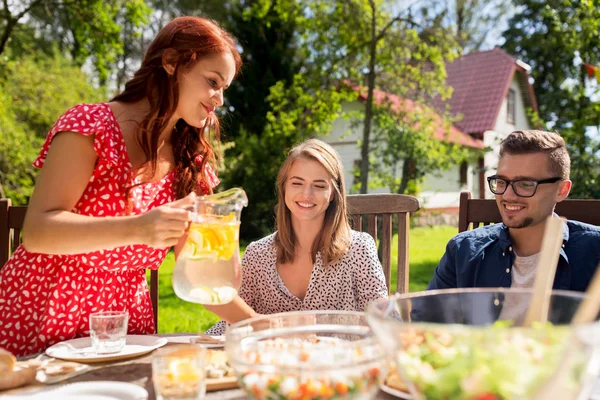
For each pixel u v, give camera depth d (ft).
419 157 35.94
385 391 3.13
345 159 47.16
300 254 6.67
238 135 46.73
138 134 4.98
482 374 1.99
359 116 37.70
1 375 3.26
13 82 39.40
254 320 3.15
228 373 3.46
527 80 57.47
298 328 3.29
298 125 39.68
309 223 6.52
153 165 4.99
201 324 16.39
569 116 26.89
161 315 17.67
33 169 38.42
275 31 48.60
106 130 4.67
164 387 2.87
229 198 3.69
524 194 5.56
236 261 3.80
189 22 4.90
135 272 5.35
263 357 2.62
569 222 6.05
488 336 2.03
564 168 5.59
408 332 2.20
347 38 33.45
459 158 37.60
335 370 2.37
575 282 5.80
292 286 6.76
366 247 6.66
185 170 5.46
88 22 29.91
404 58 34.76
